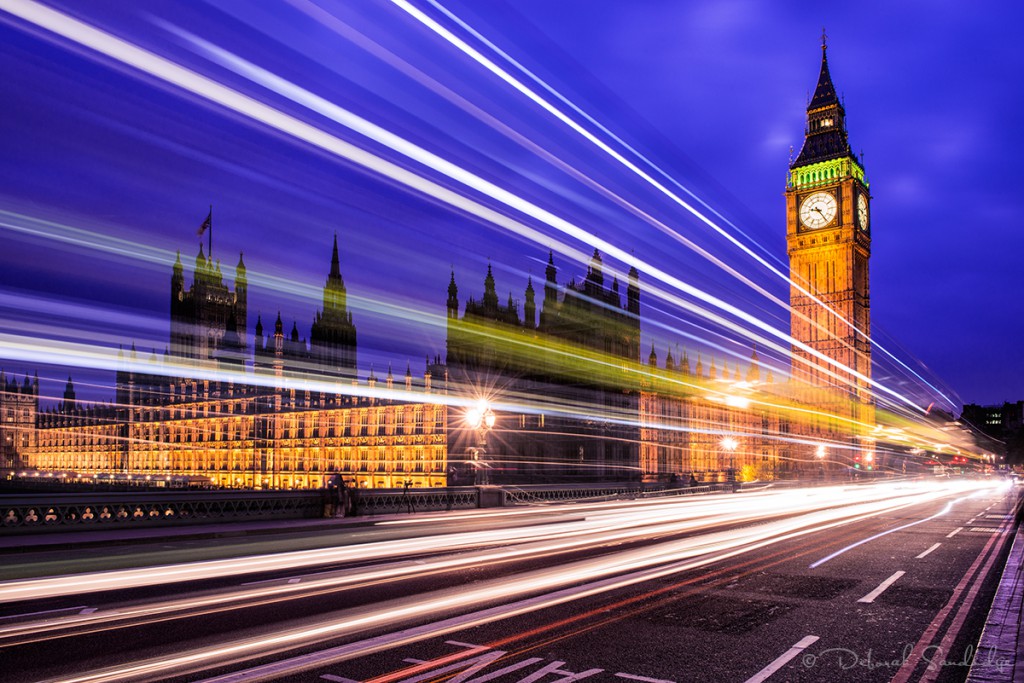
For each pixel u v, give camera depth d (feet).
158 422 517.55
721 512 124.06
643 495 192.13
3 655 29.43
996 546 69.62
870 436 469.98
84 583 47.60
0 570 54.34
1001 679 26.23
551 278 347.97
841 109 515.50
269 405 439.63
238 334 527.40
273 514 98.07
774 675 27.61
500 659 29.04
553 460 315.58
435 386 343.05
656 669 28.12
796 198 507.30
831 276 492.54
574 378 334.65
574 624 35.32
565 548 67.92
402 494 118.21
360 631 33.50
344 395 391.24
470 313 321.93
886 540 75.41
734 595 43.34
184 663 28.17
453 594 42.98
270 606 39.34
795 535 81.10
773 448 472.44
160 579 49.21
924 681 27.12
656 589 45.19
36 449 646.33
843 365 479.00
